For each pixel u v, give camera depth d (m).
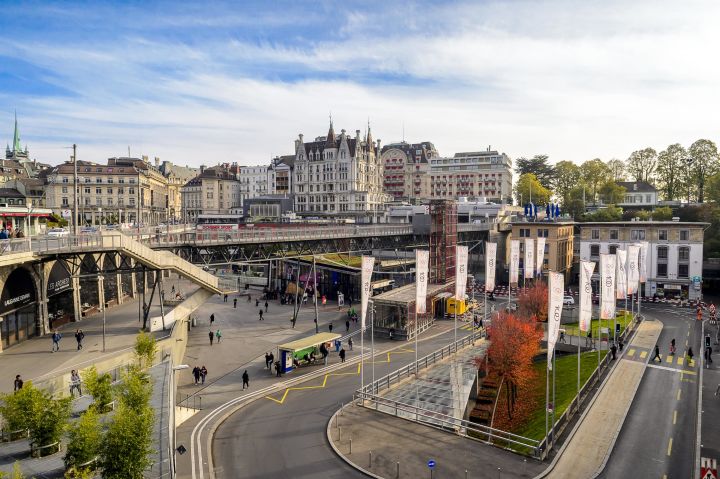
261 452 30.77
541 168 170.25
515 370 46.91
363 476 27.44
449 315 72.94
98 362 36.62
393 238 80.38
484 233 107.12
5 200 121.38
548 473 27.52
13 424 22.59
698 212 107.25
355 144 173.00
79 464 19.47
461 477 26.84
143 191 159.75
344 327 65.94
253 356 52.88
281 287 93.81
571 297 79.88
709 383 42.84
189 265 50.66
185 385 44.16
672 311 76.50
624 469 28.39
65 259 45.38
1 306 39.09
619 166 162.62
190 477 27.31
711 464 25.36
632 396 40.06
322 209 177.62
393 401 36.25
